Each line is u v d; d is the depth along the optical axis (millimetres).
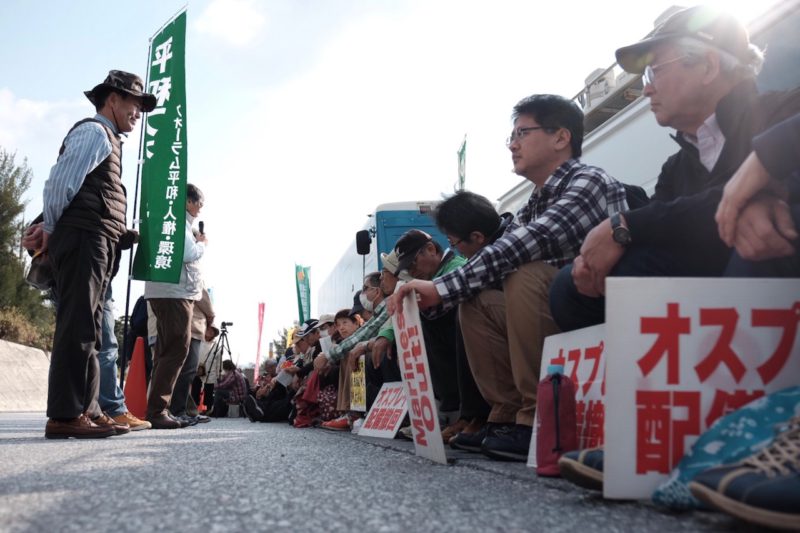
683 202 1776
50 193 3609
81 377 3695
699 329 1435
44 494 1595
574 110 2979
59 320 3688
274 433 4914
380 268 8953
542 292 2449
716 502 1129
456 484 1825
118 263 4191
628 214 1818
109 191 3871
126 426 4148
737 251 1525
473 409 3188
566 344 2186
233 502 1492
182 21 6000
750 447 1277
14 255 26500
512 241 2492
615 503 1463
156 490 1668
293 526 1234
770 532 1150
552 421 1950
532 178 3047
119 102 4078
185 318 5422
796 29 3244
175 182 5383
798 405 1311
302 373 8133
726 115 2088
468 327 2758
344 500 1530
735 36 2162
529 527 1231
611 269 1847
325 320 7777
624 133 4723
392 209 9242
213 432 4906
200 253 5551
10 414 11477
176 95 5715
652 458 1411
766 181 1429
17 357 22438
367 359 5223
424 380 2557
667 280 1442
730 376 1423
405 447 3244
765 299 1438
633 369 1424
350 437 4391
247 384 11727
